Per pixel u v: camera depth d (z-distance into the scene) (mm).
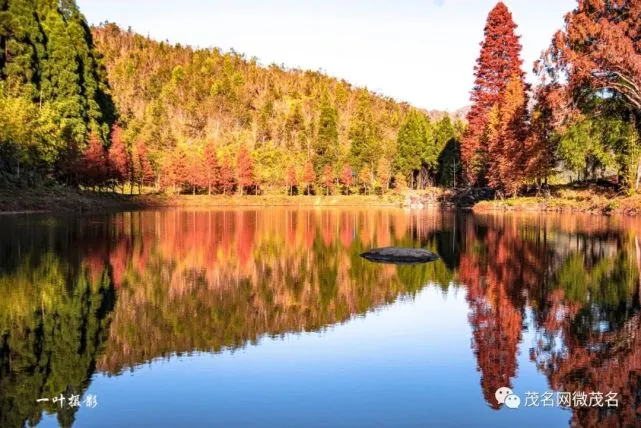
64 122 59438
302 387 8617
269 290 16109
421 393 8367
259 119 123312
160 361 9781
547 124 47531
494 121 58688
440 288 16203
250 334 11539
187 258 22062
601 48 40312
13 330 11484
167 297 14852
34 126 51656
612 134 44469
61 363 9602
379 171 94188
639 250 22906
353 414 7652
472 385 8680
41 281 16375
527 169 50750
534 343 10727
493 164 57656
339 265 20859
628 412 7703
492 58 68188
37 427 7246
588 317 12539
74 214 46312
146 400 8109
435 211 59094
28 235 28172
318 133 104875
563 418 7527
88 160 57562
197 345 10742
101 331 11516
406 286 16625
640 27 40812
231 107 130500
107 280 16891
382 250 22812
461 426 7305
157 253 23172
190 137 116375
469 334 11438
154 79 144625
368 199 86000
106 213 49781
